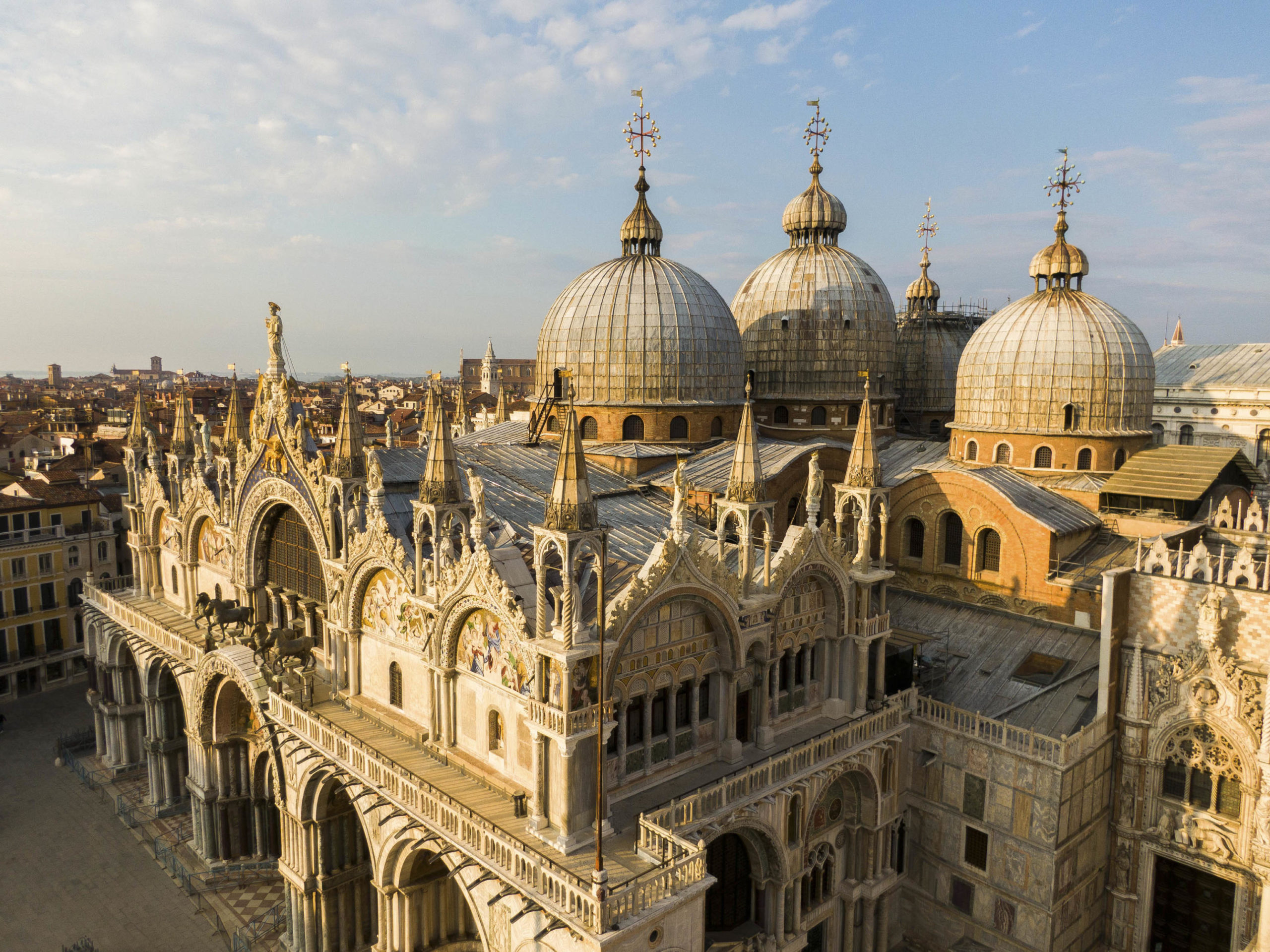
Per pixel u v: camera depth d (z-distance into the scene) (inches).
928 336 3233.3
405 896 1469.0
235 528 1989.4
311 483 1724.9
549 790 1222.3
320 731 1539.1
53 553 3223.4
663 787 1359.5
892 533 2222.0
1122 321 2276.1
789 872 1451.8
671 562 1301.7
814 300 2578.7
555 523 1148.5
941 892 1669.5
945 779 1648.6
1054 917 1492.4
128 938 1797.5
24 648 3164.4
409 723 1562.5
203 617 1964.8
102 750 2625.5
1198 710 1472.7
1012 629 1932.8
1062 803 1472.7
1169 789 1546.5
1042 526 1904.5
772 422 2672.2
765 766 1376.7
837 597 1632.6
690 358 2231.8
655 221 2409.0
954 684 1818.4
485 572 1301.7
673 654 1369.3
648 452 2142.0
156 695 2260.1
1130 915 1593.3
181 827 2246.6
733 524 1836.9
